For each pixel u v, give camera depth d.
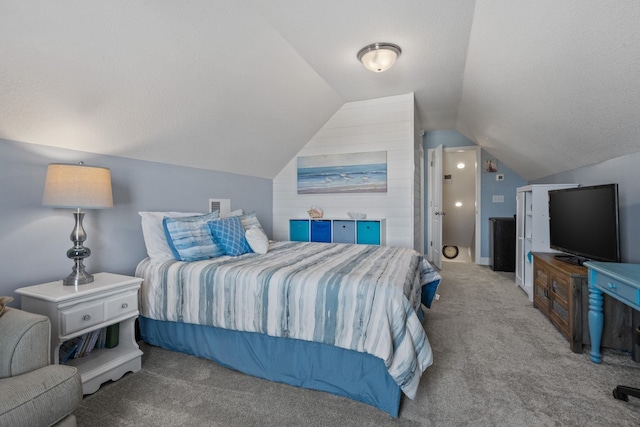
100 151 2.24
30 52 1.49
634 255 2.19
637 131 1.94
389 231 3.90
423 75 3.15
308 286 1.74
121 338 2.02
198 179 3.16
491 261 5.10
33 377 1.13
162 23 1.77
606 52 1.52
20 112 1.69
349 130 4.04
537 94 2.30
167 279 2.15
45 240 1.95
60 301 1.57
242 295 1.90
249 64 2.45
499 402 1.63
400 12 2.09
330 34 2.37
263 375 1.88
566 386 1.77
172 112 2.36
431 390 1.74
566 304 2.32
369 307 1.60
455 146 5.57
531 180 4.79
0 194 1.75
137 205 2.54
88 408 1.60
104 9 1.53
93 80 1.79
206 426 1.47
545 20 1.60
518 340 2.38
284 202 4.41
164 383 1.83
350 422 1.49
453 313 2.99
